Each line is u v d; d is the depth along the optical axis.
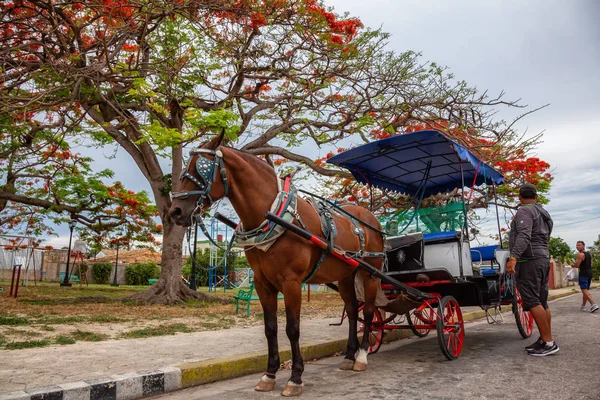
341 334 7.58
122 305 12.54
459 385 4.53
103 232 21.58
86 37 11.17
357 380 4.90
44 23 9.45
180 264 14.09
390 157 7.14
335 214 5.65
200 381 5.00
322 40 12.15
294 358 4.52
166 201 13.82
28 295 15.61
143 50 11.92
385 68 12.58
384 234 6.52
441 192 8.52
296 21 11.85
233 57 11.98
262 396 4.38
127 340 6.92
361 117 12.77
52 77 9.61
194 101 11.98
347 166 7.47
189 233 4.91
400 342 7.81
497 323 9.97
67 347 6.25
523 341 7.27
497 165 12.81
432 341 7.76
